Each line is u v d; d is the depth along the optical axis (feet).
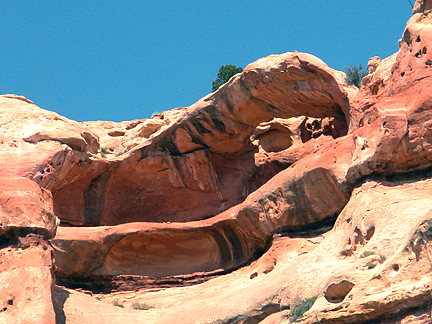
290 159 127.13
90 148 122.31
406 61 96.89
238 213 111.14
